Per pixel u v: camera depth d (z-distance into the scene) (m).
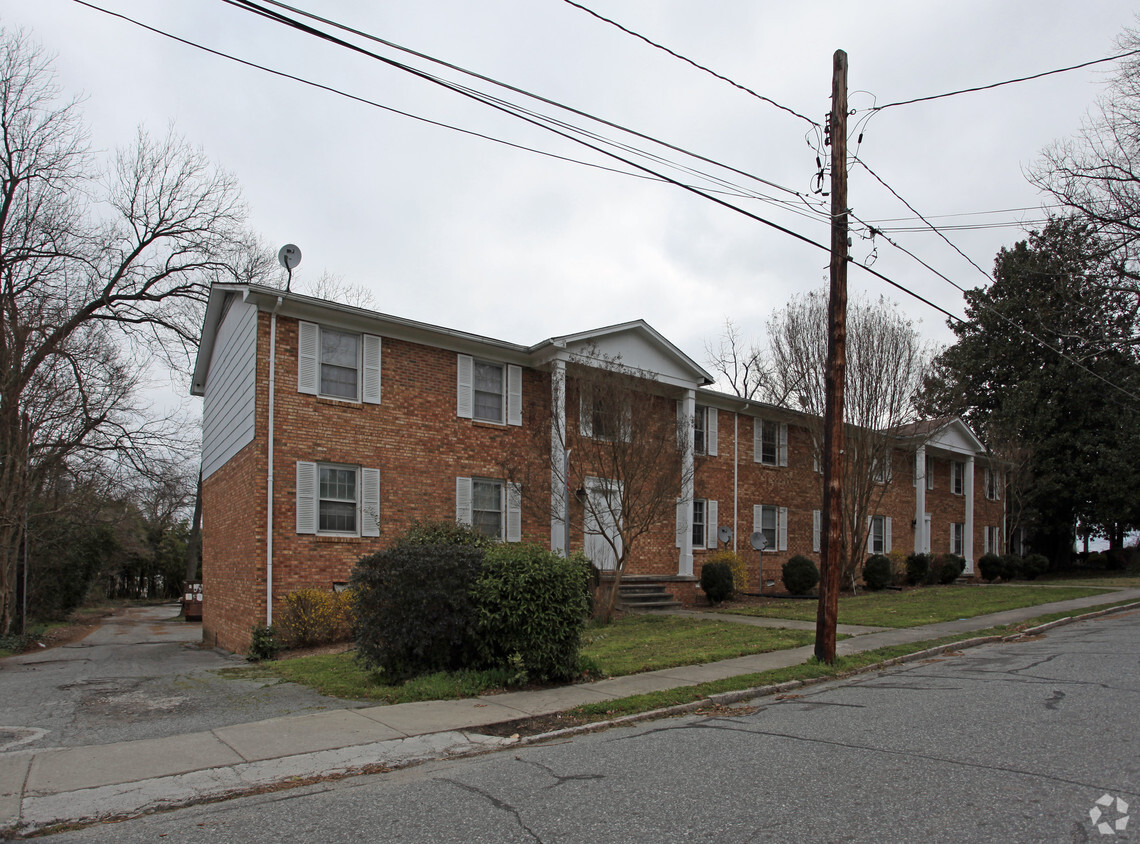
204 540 20.67
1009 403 33.56
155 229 26.64
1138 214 22.05
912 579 26.11
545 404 19.06
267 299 14.79
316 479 15.16
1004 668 10.34
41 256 22.31
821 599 10.95
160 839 4.62
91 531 30.94
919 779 5.44
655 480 16.94
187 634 25.25
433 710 8.07
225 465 17.53
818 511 26.44
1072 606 17.86
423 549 9.85
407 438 16.52
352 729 7.27
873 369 21.69
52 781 5.71
